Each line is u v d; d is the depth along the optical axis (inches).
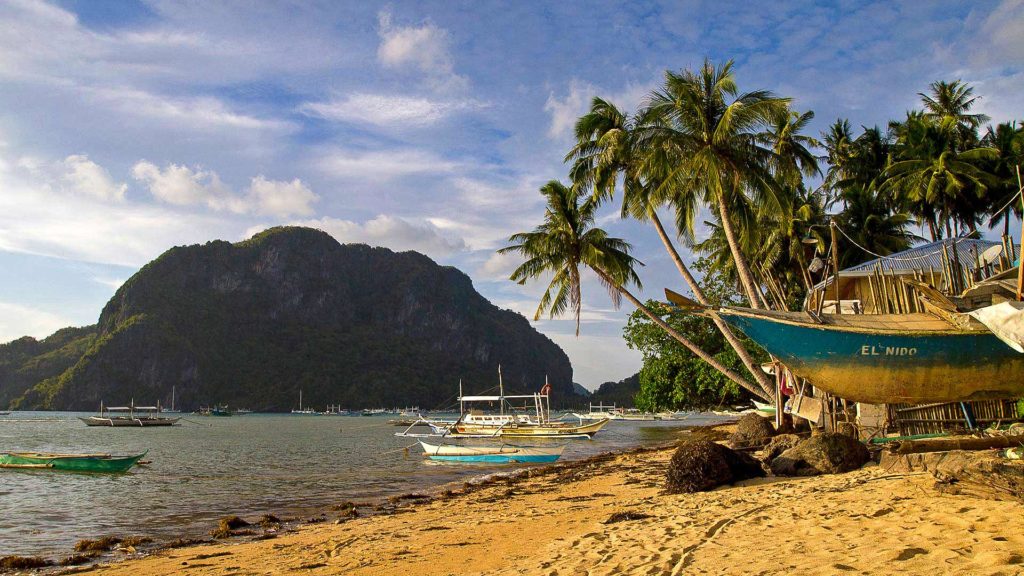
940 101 1369.3
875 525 276.1
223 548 450.6
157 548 484.4
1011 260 541.6
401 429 3157.0
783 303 1296.8
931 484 346.3
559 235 1064.2
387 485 858.8
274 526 553.9
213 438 2368.4
